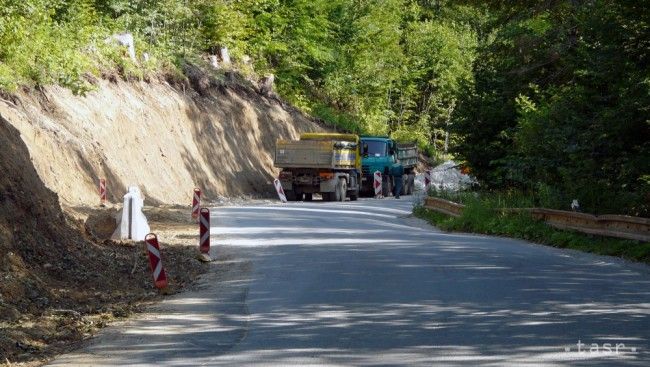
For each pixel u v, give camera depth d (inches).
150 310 503.8
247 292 551.5
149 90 1599.4
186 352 391.5
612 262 692.1
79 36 1433.3
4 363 383.9
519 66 1278.3
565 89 1169.4
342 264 661.9
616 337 399.5
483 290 535.2
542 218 951.0
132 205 800.9
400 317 455.2
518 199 1073.5
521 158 1128.8
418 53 3289.9
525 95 1289.4
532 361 355.3
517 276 594.2
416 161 2220.7
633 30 898.1
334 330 427.2
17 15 1216.2
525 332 411.8
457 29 3437.5
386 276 597.9
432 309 475.5
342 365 355.9
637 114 878.4
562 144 987.9
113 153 1359.5
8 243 548.7
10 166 612.4
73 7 1441.9
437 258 693.9
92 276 594.2
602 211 929.5
